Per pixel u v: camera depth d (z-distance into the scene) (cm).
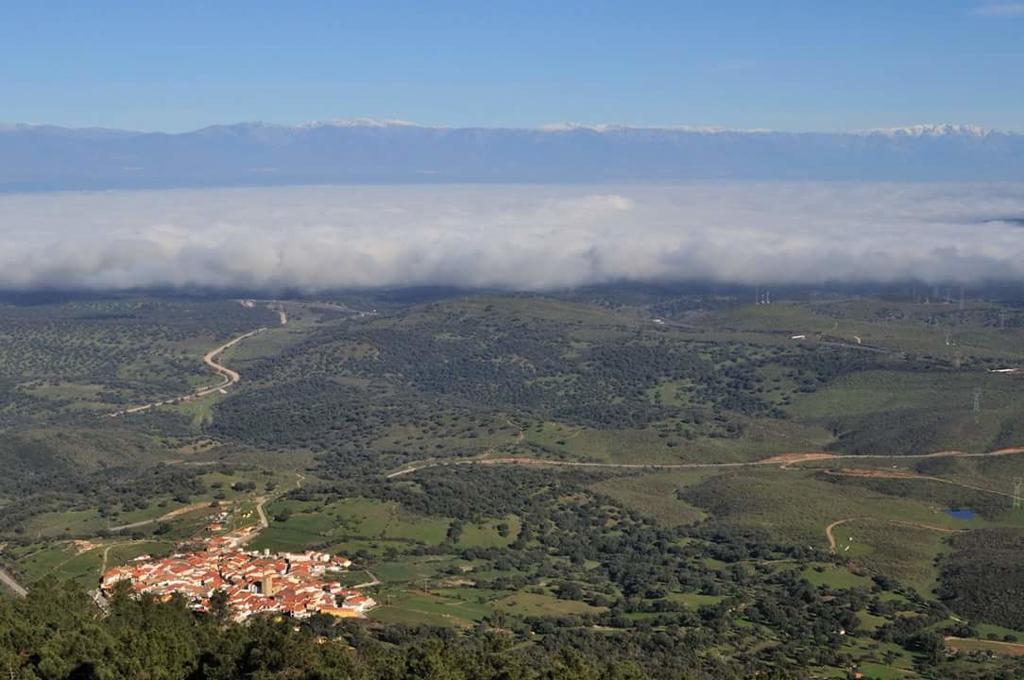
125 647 13100
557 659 14138
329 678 12238
